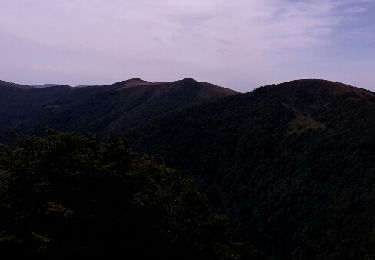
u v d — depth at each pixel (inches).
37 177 752.3
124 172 812.6
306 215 2824.8
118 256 745.0
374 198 2498.8
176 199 879.1
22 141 823.7
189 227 824.3
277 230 2859.3
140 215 777.6
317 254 2459.4
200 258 813.9
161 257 783.1
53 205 684.1
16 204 733.9
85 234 724.7
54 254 692.7
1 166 792.9
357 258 2123.5
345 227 2455.7
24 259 703.1
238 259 876.0
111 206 759.7
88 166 786.8
